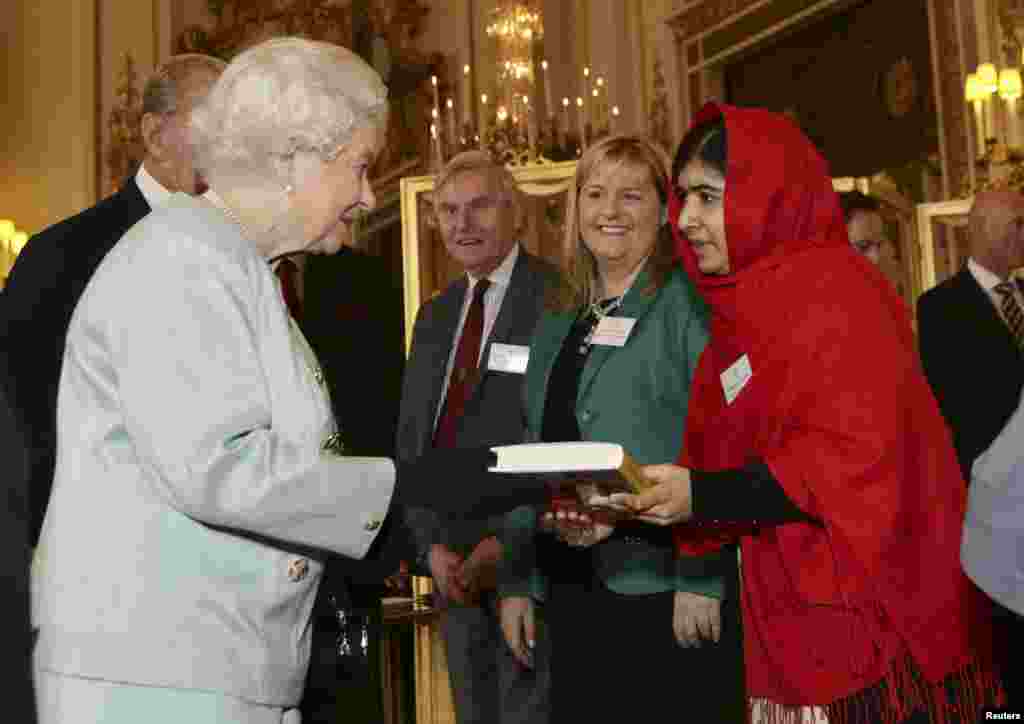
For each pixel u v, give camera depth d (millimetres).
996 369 5023
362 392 3137
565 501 2564
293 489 1864
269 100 2047
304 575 1958
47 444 2752
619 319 3281
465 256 4125
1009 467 1689
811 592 2369
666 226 3330
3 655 1460
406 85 11195
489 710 3910
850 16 9094
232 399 1861
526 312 4020
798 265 2520
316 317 3141
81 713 1808
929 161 8492
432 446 4059
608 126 9453
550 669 3424
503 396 3908
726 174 2594
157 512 1871
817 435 2377
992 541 1709
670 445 3145
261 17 11875
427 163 10852
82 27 11953
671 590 3088
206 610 1857
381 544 2033
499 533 3705
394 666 5078
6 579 1485
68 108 11938
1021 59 8008
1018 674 2535
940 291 5227
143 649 1817
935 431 2426
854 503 2295
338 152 2086
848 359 2389
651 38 10172
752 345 2549
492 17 10461
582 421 3230
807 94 9500
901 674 2283
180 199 2045
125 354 1864
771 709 2488
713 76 9875
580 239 3457
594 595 3158
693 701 3016
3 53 12086
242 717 1869
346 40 11594
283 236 2113
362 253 3305
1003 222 5102
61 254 2926
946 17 8406
